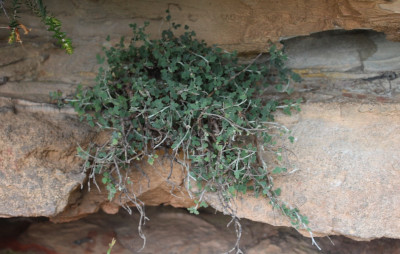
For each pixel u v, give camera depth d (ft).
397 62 9.24
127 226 11.21
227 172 7.97
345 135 8.57
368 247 10.45
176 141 7.69
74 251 10.64
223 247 10.61
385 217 8.06
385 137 8.46
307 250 10.60
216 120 7.99
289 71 9.07
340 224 8.15
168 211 11.51
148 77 8.87
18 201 7.83
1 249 10.66
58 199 7.86
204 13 9.30
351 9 8.16
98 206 8.98
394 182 8.14
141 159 8.39
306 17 8.78
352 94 9.11
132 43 8.86
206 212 11.51
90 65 9.50
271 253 10.50
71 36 9.48
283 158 8.46
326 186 8.27
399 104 8.61
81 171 8.07
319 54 9.55
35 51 9.27
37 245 10.75
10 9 8.91
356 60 9.45
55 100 8.87
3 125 8.06
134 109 7.71
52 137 8.07
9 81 9.00
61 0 9.30
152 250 10.61
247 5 9.00
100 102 8.37
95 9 9.39
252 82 9.05
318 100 9.02
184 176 8.44
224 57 8.66
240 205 8.45
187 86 8.07
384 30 8.36
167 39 9.11
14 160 7.84
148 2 9.30
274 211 8.36
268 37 9.22
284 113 8.83
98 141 8.35
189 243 10.72
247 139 8.34
